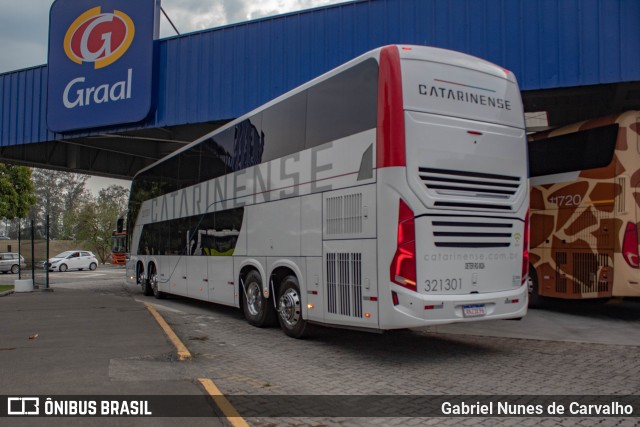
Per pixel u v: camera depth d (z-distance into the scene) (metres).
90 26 16.59
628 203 9.15
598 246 9.55
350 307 6.91
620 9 10.52
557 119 14.53
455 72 6.93
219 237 10.98
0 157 19.28
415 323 6.25
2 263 35.75
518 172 7.30
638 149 9.27
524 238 7.33
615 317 10.39
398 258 6.29
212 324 10.31
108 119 16.12
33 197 32.56
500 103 7.27
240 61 14.45
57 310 11.80
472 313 6.67
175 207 13.83
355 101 7.02
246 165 9.89
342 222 7.10
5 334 8.53
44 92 17.75
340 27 13.09
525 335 8.66
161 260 14.92
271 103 9.14
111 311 11.58
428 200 6.43
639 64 10.34
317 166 7.70
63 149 20.97
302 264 7.98
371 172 6.62
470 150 6.84
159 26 15.92
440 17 11.98
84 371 6.04
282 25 13.88
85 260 39.19
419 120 6.51
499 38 11.41
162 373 6.02
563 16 10.91
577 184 10.01
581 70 10.73
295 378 6.16
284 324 8.70
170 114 15.45
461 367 6.62
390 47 6.63
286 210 8.45
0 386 5.41
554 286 10.41
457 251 6.64
